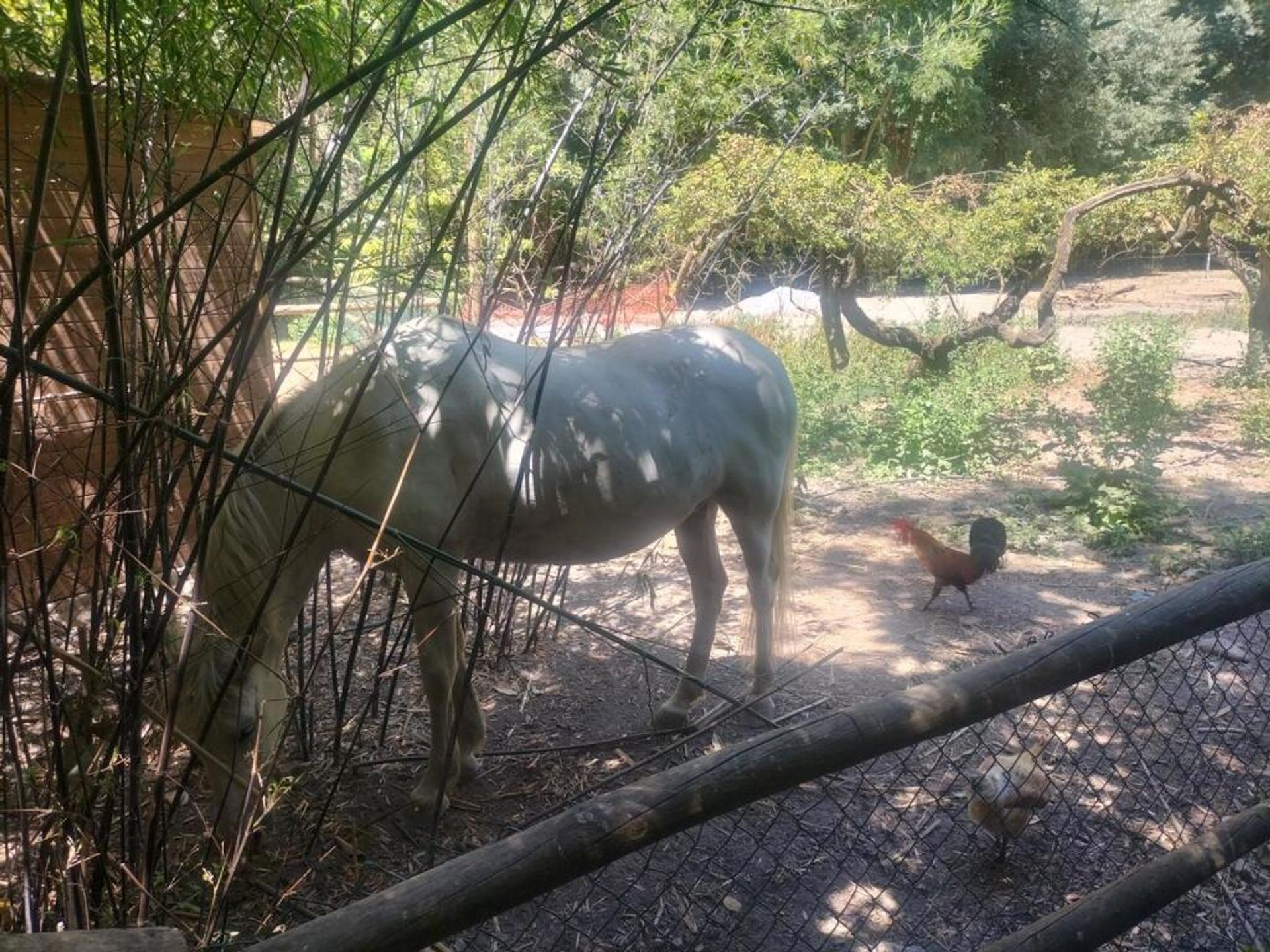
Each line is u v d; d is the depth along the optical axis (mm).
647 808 1475
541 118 4445
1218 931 2723
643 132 4438
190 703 2639
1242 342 11875
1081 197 9141
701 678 3811
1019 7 16094
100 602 2152
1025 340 9086
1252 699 3963
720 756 1574
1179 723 3186
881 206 8398
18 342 1628
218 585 2787
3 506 1775
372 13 2615
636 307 7168
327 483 2893
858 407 8672
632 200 4605
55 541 1957
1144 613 2016
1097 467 7094
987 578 5430
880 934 2730
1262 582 2145
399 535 2363
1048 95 18859
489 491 3127
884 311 15594
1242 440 8109
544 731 3852
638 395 3395
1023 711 3842
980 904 2752
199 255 4297
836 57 4723
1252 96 23094
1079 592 5230
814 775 1631
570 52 2904
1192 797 3311
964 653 4508
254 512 2818
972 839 3092
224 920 2402
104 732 2230
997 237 8891
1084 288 15727
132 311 2176
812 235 8188
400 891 1318
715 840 3104
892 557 5793
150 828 2285
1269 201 8789
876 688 4180
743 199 7398
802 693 4129
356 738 3090
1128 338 8906
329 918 1275
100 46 2301
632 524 3379
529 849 1390
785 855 3037
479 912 1347
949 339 9430
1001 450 7719
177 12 2113
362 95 2021
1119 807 3256
